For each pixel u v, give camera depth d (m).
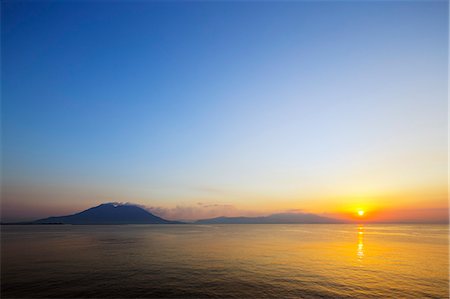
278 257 59.31
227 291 33.47
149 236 128.75
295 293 33.09
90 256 58.56
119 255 60.38
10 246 78.19
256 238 119.38
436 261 55.44
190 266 47.72
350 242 99.31
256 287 35.12
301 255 62.84
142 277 39.28
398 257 60.78
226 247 79.25
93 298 30.77
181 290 33.56
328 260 55.91
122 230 195.50
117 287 34.44
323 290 34.31
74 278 38.41
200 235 140.62
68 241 95.88
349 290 34.41
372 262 53.88
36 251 66.94
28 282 36.34
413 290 34.69
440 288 35.56
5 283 35.88
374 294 33.09
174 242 95.62
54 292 32.47
